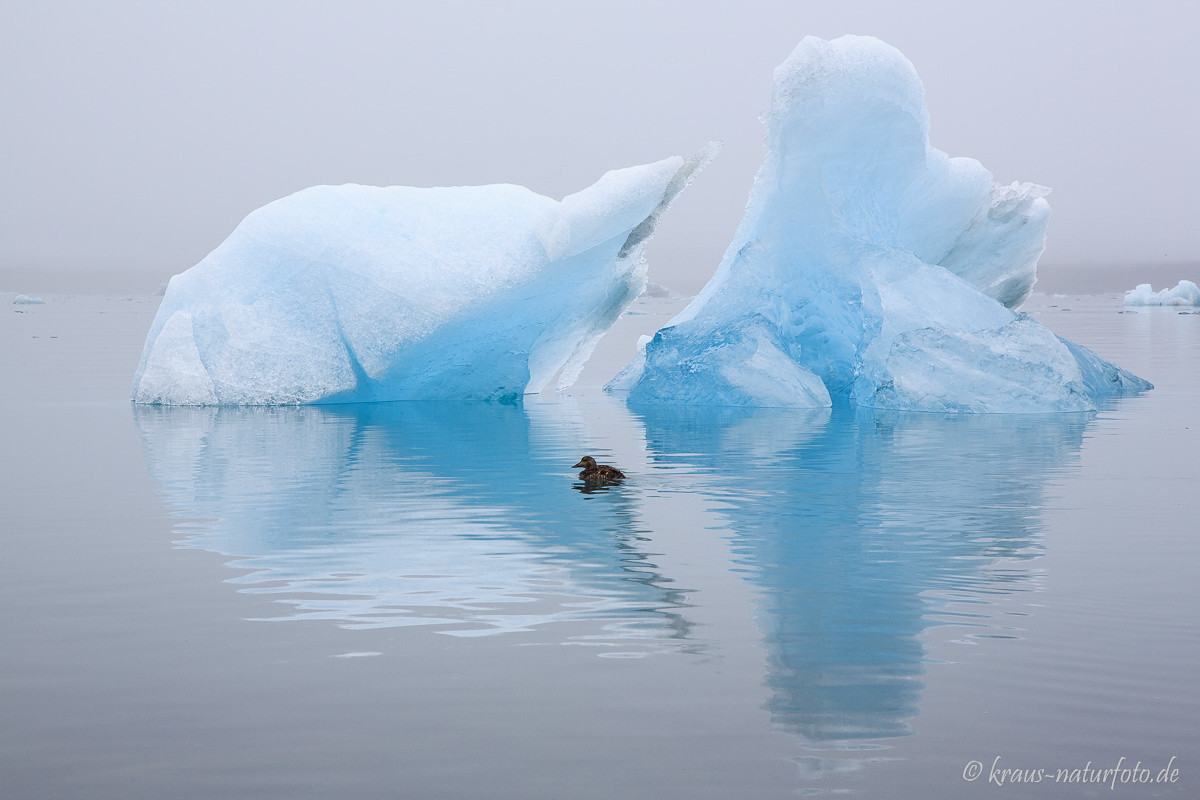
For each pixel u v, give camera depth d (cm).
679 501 1927
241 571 1391
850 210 4053
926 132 4197
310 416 3509
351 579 1347
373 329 3759
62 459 2486
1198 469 2286
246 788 773
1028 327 3716
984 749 830
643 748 835
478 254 3747
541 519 1752
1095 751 827
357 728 875
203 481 2170
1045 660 1025
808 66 3819
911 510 1828
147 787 775
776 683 969
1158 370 5262
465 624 1152
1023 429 3070
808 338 4166
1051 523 1702
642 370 4609
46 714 907
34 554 1491
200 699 938
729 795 758
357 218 3819
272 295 3825
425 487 2097
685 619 1168
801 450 2645
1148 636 1096
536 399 4253
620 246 3881
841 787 769
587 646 1074
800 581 1330
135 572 1386
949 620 1160
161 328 3894
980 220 4884
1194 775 787
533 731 867
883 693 943
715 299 4153
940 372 3650
